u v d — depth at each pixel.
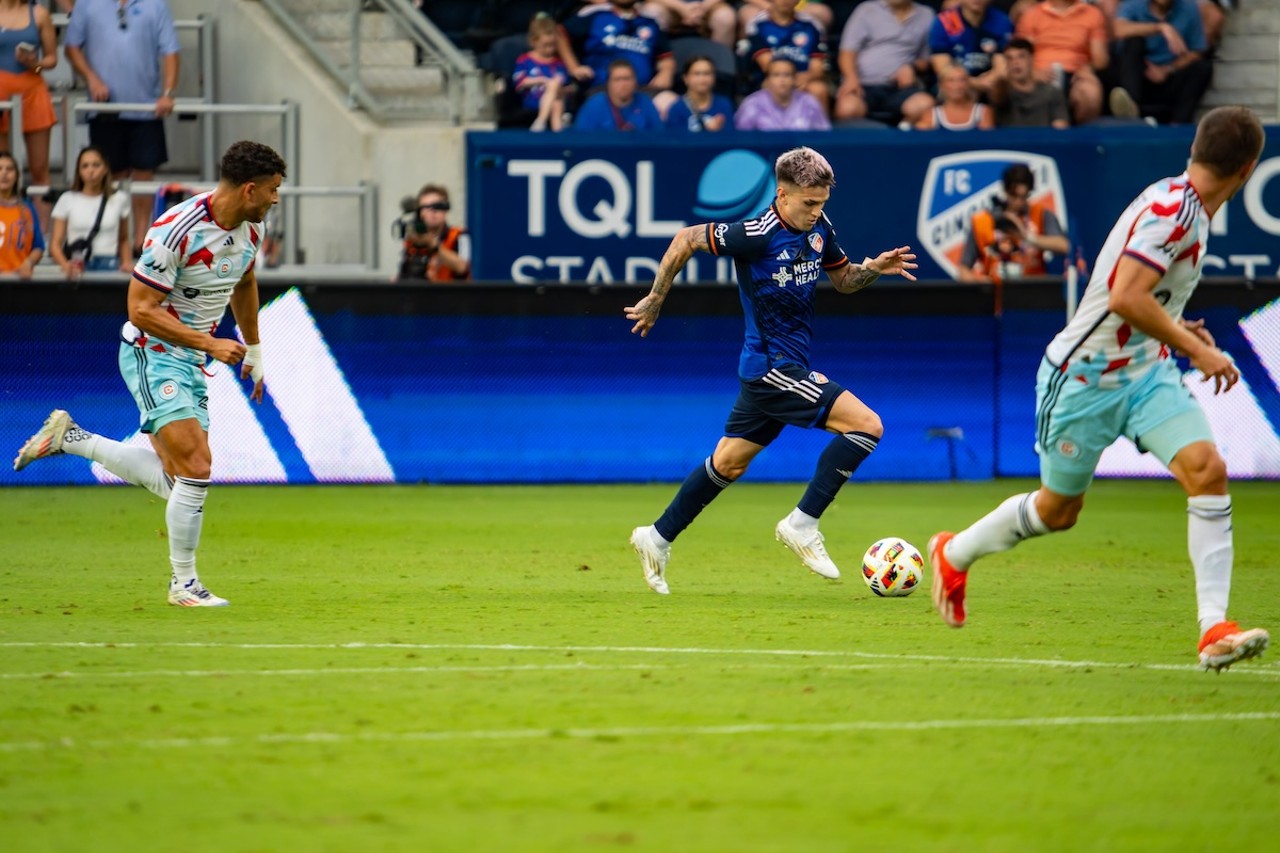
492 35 65.81
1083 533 40.12
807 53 61.91
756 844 13.34
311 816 14.07
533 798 14.69
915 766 16.06
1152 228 19.48
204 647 22.88
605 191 55.66
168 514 27.09
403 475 49.72
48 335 48.03
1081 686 20.42
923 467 50.91
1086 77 60.62
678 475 50.31
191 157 63.47
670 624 25.62
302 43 63.78
